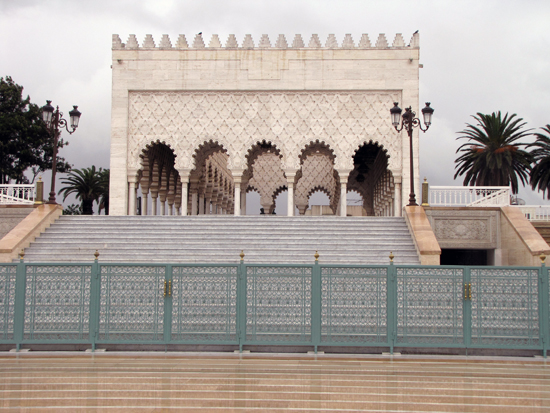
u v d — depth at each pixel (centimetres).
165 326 951
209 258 1599
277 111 2497
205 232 1775
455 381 748
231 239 1727
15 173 4284
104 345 969
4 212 1880
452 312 955
